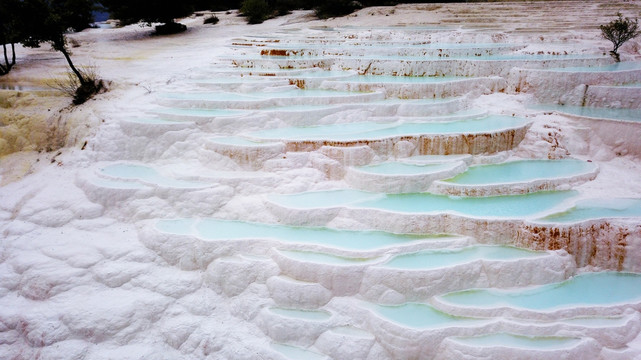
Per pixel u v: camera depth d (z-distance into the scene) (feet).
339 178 29.50
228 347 21.66
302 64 46.11
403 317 21.27
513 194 27.58
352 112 34.60
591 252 24.23
